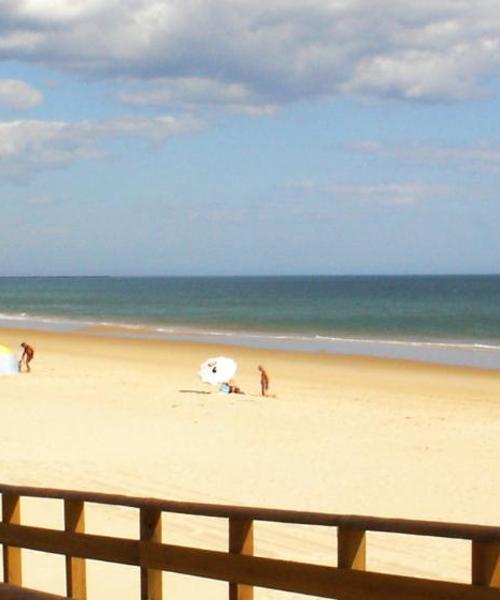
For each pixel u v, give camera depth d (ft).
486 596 14.02
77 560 20.07
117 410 78.95
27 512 40.22
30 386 94.32
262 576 16.65
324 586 15.83
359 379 112.78
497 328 233.76
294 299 454.81
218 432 68.54
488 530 13.74
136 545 18.63
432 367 130.00
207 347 162.30
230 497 47.65
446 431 71.00
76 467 54.49
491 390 102.73
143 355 142.61
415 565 35.22
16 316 293.84
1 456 57.52
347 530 15.57
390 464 57.41
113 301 434.30
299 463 57.21
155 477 52.21
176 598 27.55
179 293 565.94
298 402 86.69
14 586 9.86
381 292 562.66
